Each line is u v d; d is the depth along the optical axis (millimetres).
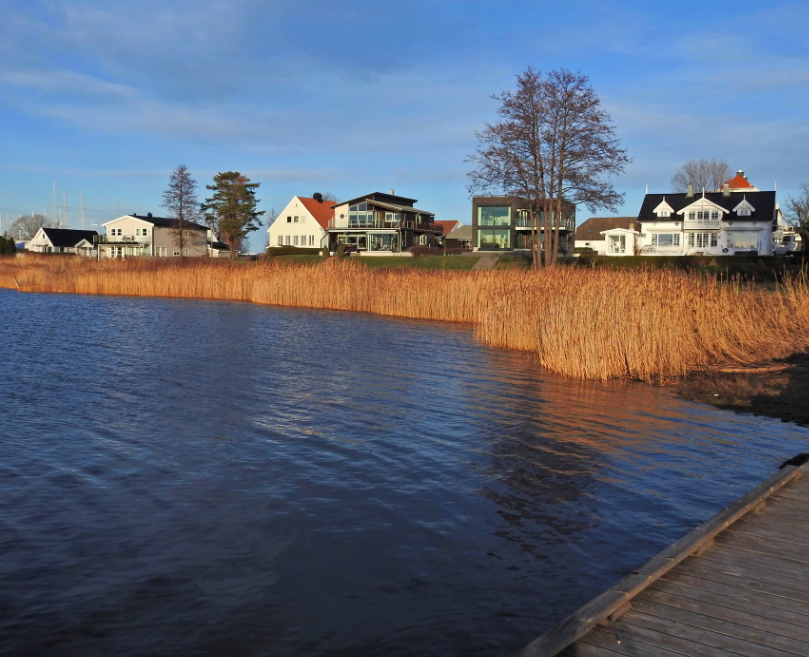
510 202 65312
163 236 87750
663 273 18578
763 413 12703
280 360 18359
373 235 71312
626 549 7234
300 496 8672
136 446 10648
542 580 6574
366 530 7688
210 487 8961
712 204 58781
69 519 7895
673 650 4336
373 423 12094
